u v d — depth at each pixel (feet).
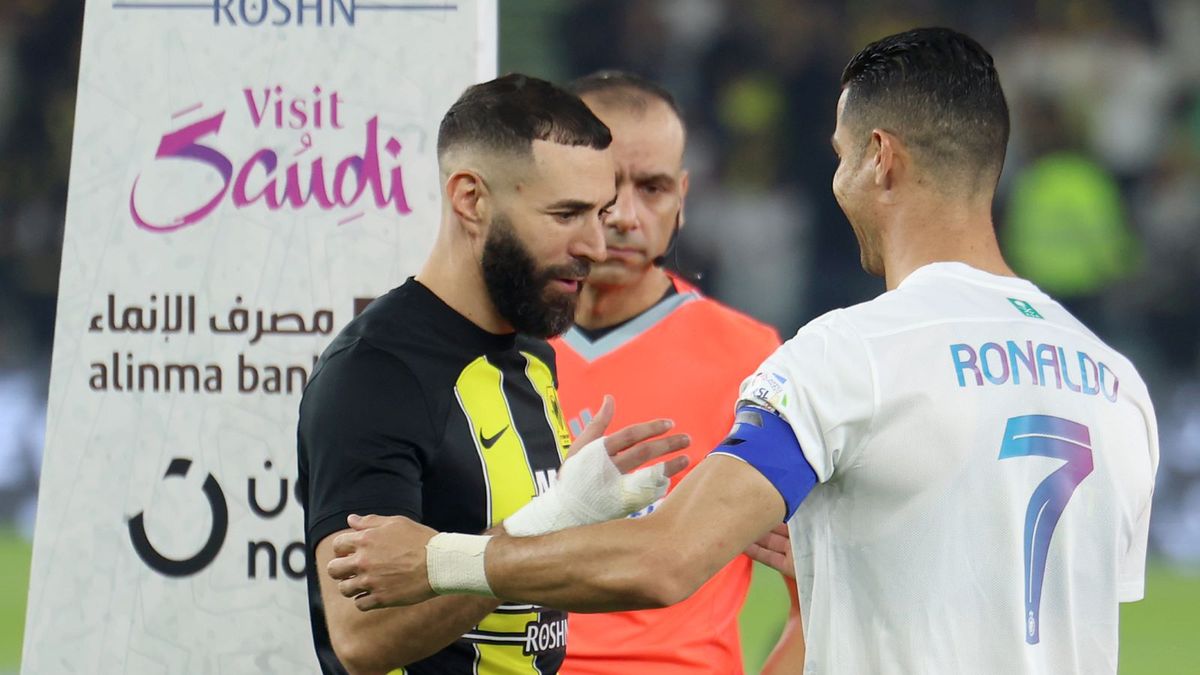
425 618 32.32
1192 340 168.96
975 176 33.76
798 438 30.91
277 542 42.96
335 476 33.27
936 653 31.45
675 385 46.37
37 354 170.71
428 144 42.68
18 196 180.96
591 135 34.50
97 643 43.06
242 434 43.04
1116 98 184.55
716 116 184.96
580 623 44.34
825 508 32.32
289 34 42.91
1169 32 189.47
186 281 43.11
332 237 42.88
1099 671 32.89
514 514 31.81
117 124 43.24
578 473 31.09
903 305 32.42
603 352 46.75
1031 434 31.89
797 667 43.06
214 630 42.98
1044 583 32.30
